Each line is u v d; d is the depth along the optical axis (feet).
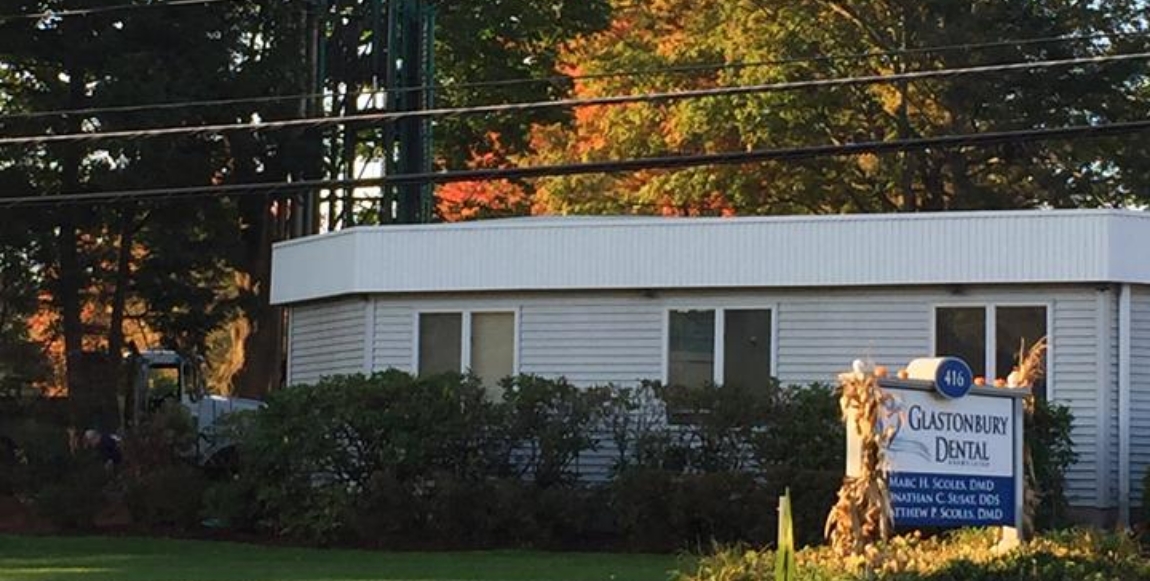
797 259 81.30
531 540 77.15
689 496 73.92
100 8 117.08
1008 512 50.98
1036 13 143.23
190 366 128.57
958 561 47.98
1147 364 78.59
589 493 77.41
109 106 119.85
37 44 122.11
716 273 82.28
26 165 122.01
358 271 87.25
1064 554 49.98
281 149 128.67
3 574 65.46
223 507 81.41
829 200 151.94
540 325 85.30
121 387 125.29
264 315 136.05
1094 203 149.59
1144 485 75.61
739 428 76.18
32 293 124.16
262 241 135.03
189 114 122.62
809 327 81.76
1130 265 77.71
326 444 78.48
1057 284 78.48
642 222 83.61
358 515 77.41
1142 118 145.79
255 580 63.05
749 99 144.36
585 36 157.58
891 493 48.24
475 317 86.33
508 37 150.30
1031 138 65.00
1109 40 144.36
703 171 150.10
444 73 152.05
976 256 79.00
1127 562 50.49
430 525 77.82
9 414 113.29
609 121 155.84
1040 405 73.46
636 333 83.97
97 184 120.98
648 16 164.86
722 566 50.39
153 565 69.10
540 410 78.69
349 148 130.41
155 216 126.31
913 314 80.64
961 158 147.54
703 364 83.05
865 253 80.43
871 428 48.03
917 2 145.18
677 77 152.76
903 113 146.10
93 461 94.43
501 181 159.53
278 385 135.74
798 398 75.72
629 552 74.59
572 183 159.33
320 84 128.77
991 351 79.36
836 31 147.02
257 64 127.24
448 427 78.07
